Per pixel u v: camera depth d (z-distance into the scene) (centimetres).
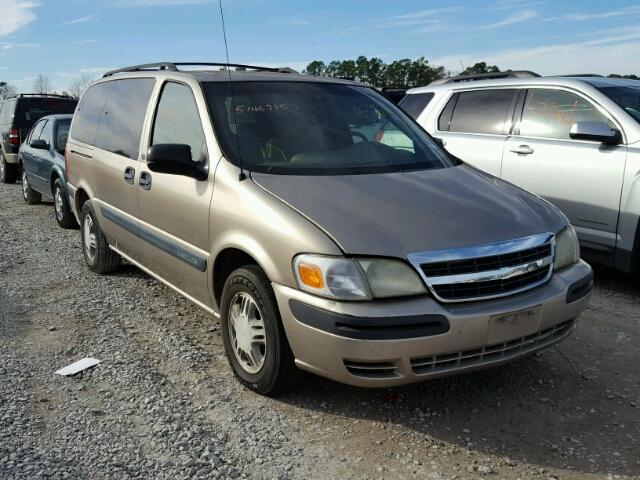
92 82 640
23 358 411
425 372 308
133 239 496
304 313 314
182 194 410
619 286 575
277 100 436
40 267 636
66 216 841
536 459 303
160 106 471
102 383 376
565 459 303
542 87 633
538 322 327
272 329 338
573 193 577
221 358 414
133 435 319
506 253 322
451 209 342
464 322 304
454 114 716
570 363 408
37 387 370
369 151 420
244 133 402
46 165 902
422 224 324
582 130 559
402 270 306
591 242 567
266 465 296
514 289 324
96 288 561
